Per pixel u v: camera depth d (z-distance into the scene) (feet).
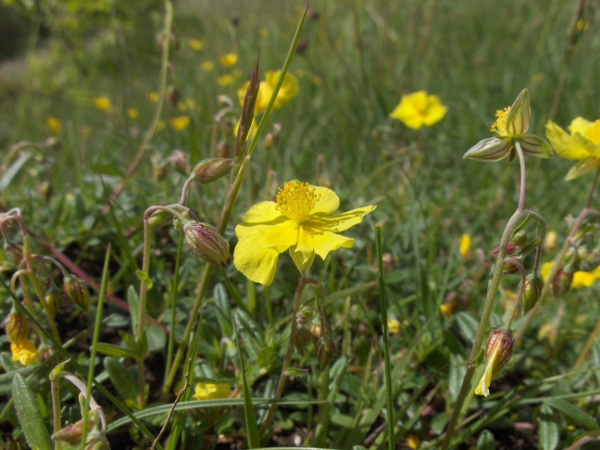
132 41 1.18
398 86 0.79
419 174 0.58
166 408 0.23
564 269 0.29
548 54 0.83
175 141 0.58
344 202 0.46
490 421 0.28
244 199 0.45
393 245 0.42
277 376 0.30
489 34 0.93
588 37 0.72
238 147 0.23
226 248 0.22
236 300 0.29
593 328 0.39
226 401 0.23
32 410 0.21
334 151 0.65
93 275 0.38
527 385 0.30
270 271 0.22
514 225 0.21
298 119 0.68
